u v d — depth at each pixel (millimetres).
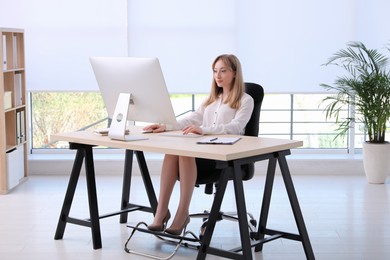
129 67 4242
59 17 6902
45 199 5918
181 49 6934
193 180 4402
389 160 6500
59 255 4406
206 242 3975
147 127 4605
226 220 5262
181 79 6965
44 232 4918
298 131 7418
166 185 4480
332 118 7375
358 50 6891
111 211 5508
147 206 5328
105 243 4656
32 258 4352
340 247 4562
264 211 4375
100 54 6945
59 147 7434
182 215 4410
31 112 7352
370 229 4980
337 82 6801
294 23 6859
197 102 7359
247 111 4586
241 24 6875
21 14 6883
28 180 6715
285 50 6895
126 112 4266
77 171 4656
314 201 5840
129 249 4520
